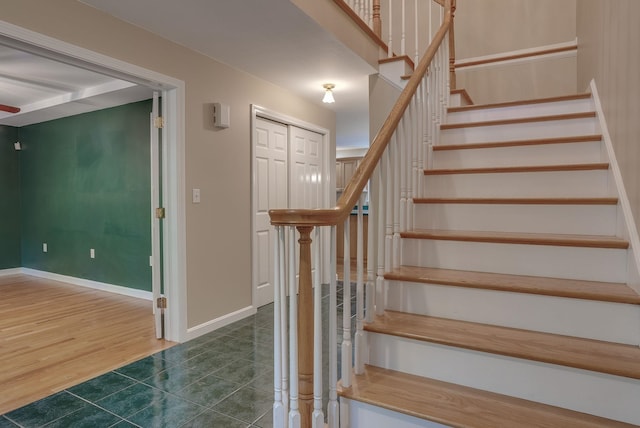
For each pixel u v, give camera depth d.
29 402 1.98
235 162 3.34
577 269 1.65
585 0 2.89
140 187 4.12
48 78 3.51
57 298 4.14
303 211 1.25
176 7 2.26
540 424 1.22
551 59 3.70
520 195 2.12
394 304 1.80
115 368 2.39
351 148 8.77
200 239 2.99
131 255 4.25
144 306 3.83
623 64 1.74
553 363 1.30
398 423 1.34
